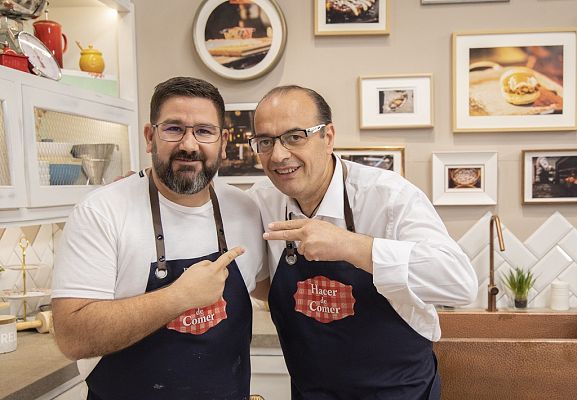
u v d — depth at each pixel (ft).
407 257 4.07
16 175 5.45
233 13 7.93
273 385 6.73
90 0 7.54
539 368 5.56
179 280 3.95
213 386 4.44
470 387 5.65
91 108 6.70
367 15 7.76
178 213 4.46
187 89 4.17
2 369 5.31
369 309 4.67
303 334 4.86
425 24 7.75
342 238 4.11
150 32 8.14
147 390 4.30
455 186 7.75
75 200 6.37
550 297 7.64
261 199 5.25
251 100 8.03
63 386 5.45
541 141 7.67
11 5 5.76
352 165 5.05
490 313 7.20
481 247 7.74
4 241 7.07
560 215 7.66
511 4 7.63
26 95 5.58
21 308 7.29
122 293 4.27
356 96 7.87
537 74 7.59
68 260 4.08
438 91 7.77
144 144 8.22
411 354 4.76
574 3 7.57
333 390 4.88
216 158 4.30
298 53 7.94
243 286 4.69
